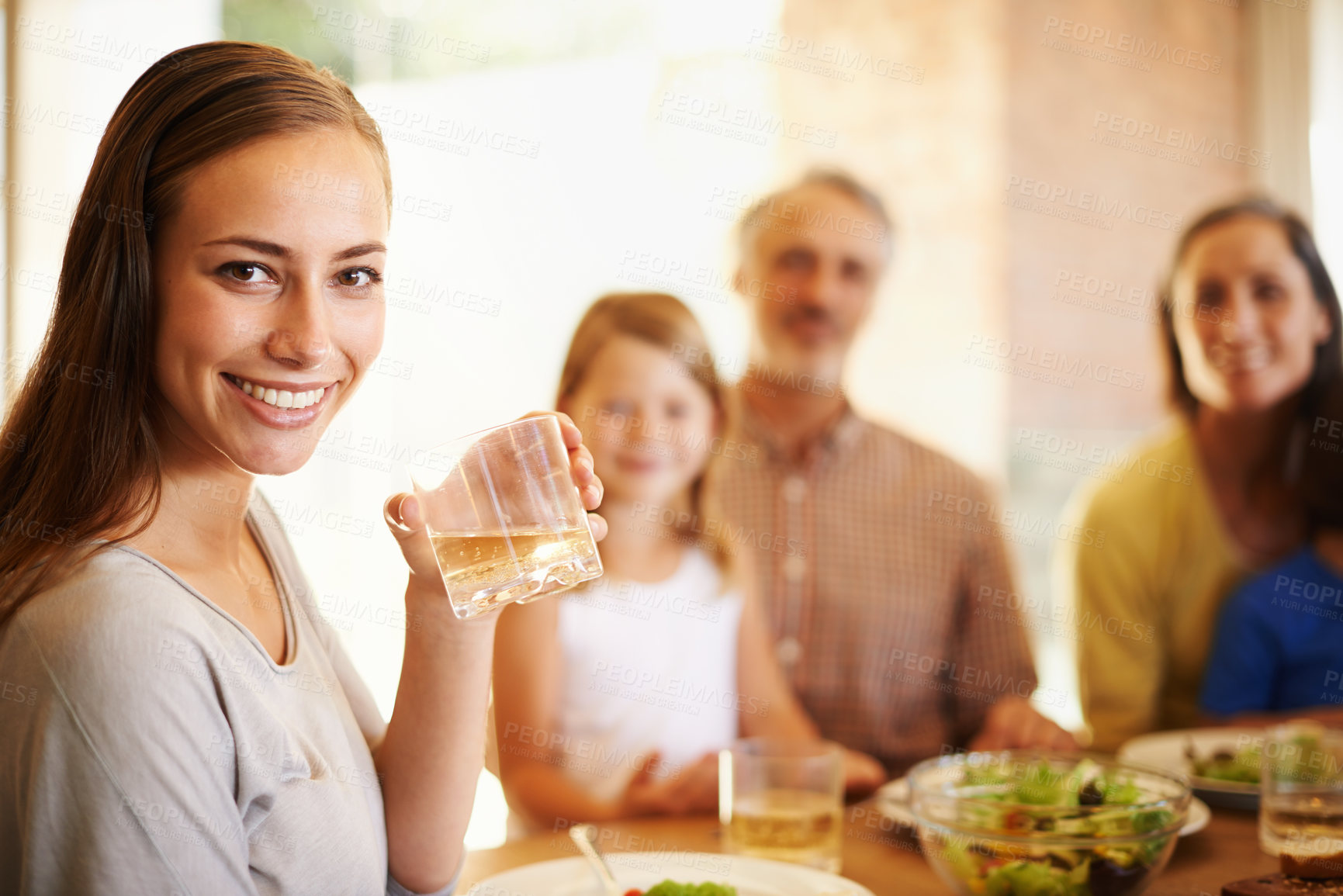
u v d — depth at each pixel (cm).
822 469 241
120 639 69
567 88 394
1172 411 250
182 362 76
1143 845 89
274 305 77
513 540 82
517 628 178
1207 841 115
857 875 107
